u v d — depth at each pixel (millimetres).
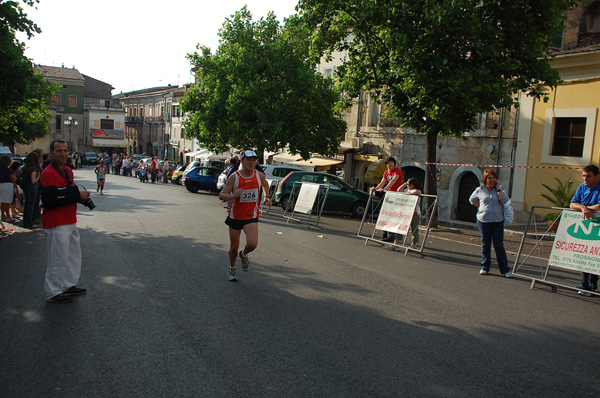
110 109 78375
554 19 12406
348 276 7539
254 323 5176
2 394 3549
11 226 12203
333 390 3721
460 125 14070
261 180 6898
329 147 27516
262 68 26281
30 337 4668
